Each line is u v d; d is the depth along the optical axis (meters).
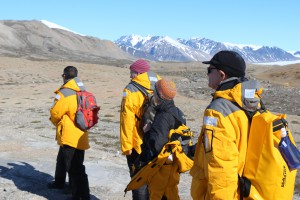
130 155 5.65
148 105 5.31
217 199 3.18
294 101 43.25
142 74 5.57
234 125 3.27
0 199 6.98
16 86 58.16
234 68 3.51
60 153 7.55
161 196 4.92
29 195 7.23
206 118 3.36
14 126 23.56
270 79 88.88
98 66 94.00
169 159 4.73
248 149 3.29
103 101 39.25
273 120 3.26
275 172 3.18
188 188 8.91
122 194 7.75
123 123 5.53
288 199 3.27
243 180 3.26
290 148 3.25
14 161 9.79
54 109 6.61
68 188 7.53
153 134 4.72
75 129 6.63
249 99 3.26
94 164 10.10
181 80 75.88
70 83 6.70
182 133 4.80
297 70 90.81
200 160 3.56
